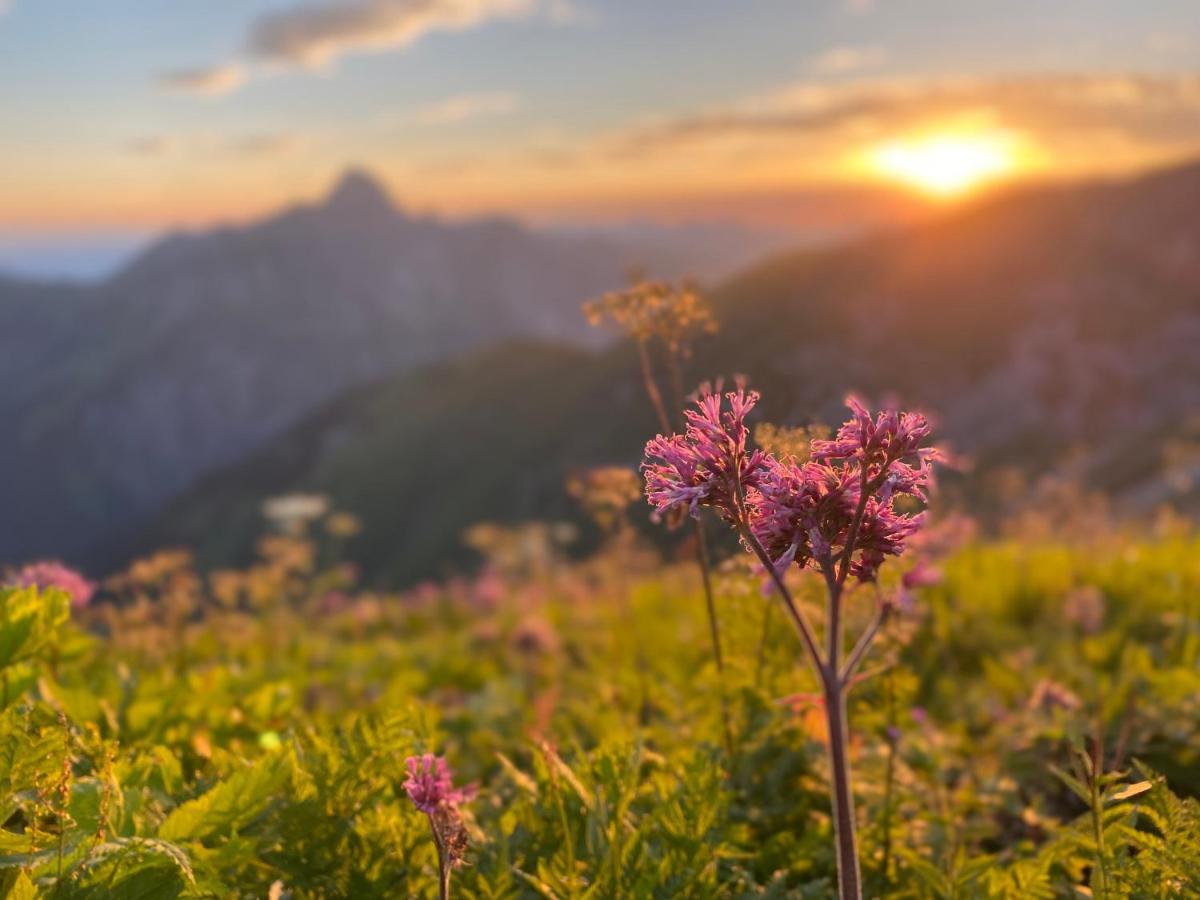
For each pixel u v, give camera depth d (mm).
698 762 406
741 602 574
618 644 884
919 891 445
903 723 595
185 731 539
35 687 503
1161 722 581
